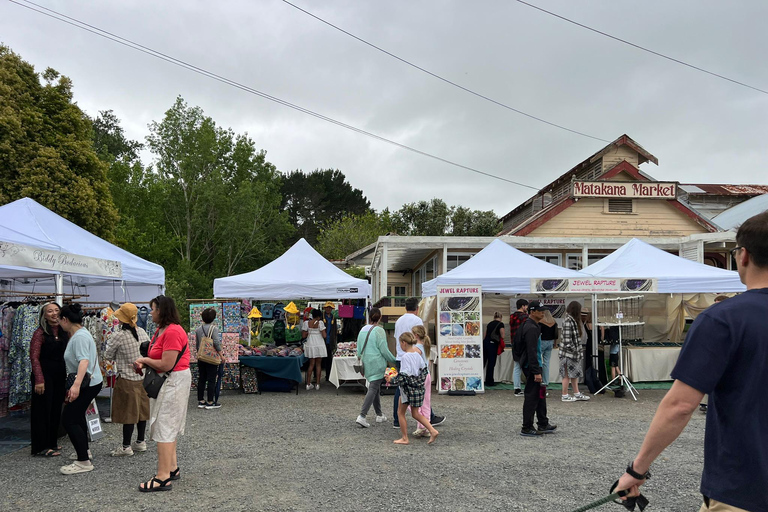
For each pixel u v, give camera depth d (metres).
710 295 14.84
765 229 2.12
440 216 36.44
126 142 42.88
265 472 5.94
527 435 7.71
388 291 25.97
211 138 36.00
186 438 7.65
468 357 11.77
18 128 18.41
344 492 5.24
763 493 1.96
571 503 4.94
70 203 19.23
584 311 13.98
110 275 9.05
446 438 7.61
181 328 5.46
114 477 5.77
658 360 12.85
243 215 34.84
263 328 15.35
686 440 7.43
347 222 44.19
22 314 7.08
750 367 2.03
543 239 18.08
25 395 7.09
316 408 10.18
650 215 20.50
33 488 5.41
